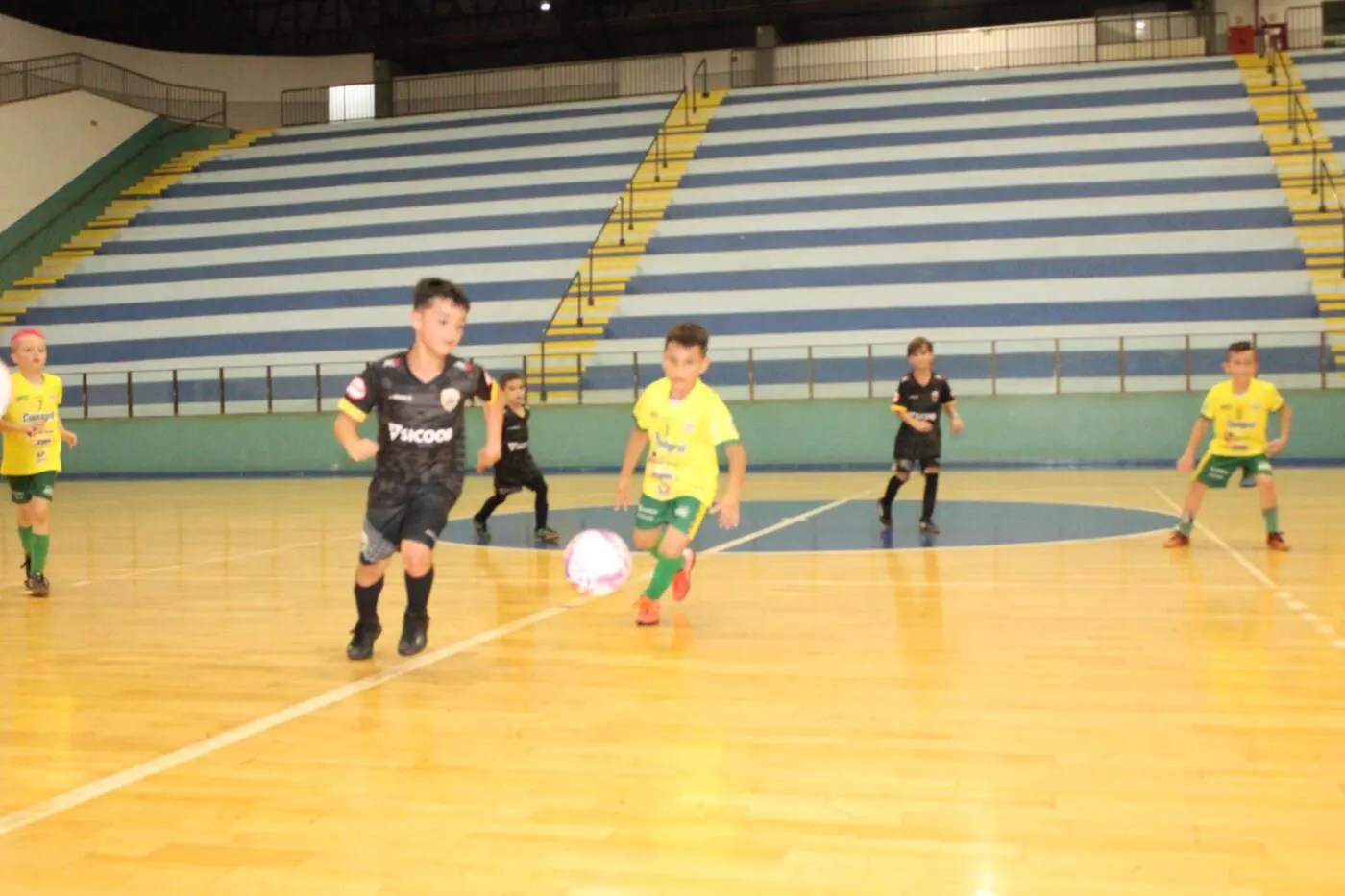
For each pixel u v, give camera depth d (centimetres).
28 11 3062
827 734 368
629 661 485
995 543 892
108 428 2214
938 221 2422
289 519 1252
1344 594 620
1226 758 335
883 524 1012
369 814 298
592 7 3491
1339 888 243
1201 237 2248
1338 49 2828
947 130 2730
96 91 2931
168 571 818
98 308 2594
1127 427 1925
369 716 397
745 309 2300
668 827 286
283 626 586
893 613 593
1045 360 1992
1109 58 3128
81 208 2856
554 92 3472
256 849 275
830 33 3522
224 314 2536
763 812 295
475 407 2058
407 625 496
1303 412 1856
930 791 310
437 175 2934
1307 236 2214
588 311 2342
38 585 702
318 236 2747
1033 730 369
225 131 3312
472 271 2525
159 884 254
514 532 1052
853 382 2055
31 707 420
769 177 2666
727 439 544
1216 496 1306
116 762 348
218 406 2209
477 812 298
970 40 3234
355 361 2397
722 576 740
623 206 2631
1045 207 2398
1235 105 2634
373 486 475
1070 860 260
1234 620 551
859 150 2694
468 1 3544
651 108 3105
